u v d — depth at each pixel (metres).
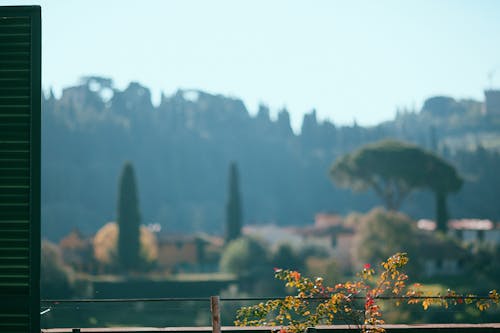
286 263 109.44
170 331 10.13
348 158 144.00
